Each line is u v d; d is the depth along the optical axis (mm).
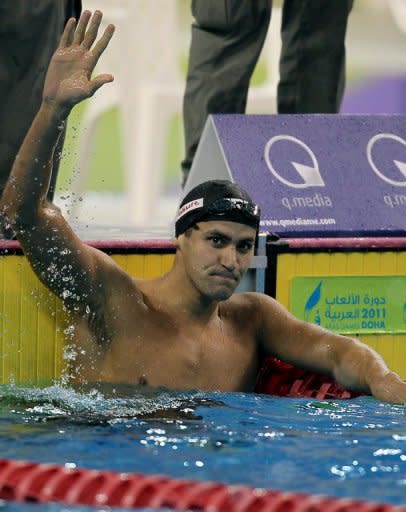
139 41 19750
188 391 10508
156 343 10531
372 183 13445
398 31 22422
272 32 19844
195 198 10227
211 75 16156
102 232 14109
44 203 9906
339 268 12750
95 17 9734
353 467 8148
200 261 10164
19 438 8727
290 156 13336
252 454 8414
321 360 10867
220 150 13242
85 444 8586
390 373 10469
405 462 8281
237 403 10117
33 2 12906
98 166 25375
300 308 12656
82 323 10516
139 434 8891
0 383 11172
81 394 10250
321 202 13109
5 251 11258
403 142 13891
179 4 23047
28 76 13094
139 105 19844
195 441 8719
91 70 9617
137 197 19953
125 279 10438
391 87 25797
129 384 10438
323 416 9680
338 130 13719
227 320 10969
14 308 11336
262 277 12406
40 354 11445
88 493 7617
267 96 19531
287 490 7641
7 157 13078
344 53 16562
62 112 9516
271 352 11133
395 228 13203
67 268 10016
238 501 7387
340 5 16250
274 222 12789
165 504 7434
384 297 12984
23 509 7422
